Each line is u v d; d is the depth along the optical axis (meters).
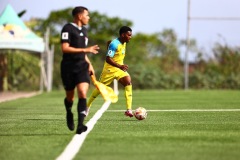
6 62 82.88
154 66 102.88
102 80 36.03
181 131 27.28
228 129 28.20
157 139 24.19
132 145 22.44
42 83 87.69
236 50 104.44
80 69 24.92
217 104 49.69
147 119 34.12
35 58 90.19
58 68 99.25
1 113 40.09
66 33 25.03
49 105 49.59
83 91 24.75
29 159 19.78
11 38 72.75
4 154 20.91
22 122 32.84
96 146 22.22
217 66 105.50
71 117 26.09
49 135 26.12
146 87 99.38
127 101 34.53
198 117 35.56
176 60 123.88
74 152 20.89
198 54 107.31
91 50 24.81
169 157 19.70
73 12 25.58
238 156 19.94
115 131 27.30
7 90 84.56
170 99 59.25
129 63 116.75
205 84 100.19
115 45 35.53
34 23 99.88
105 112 40.19
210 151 20.97
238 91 83.88
